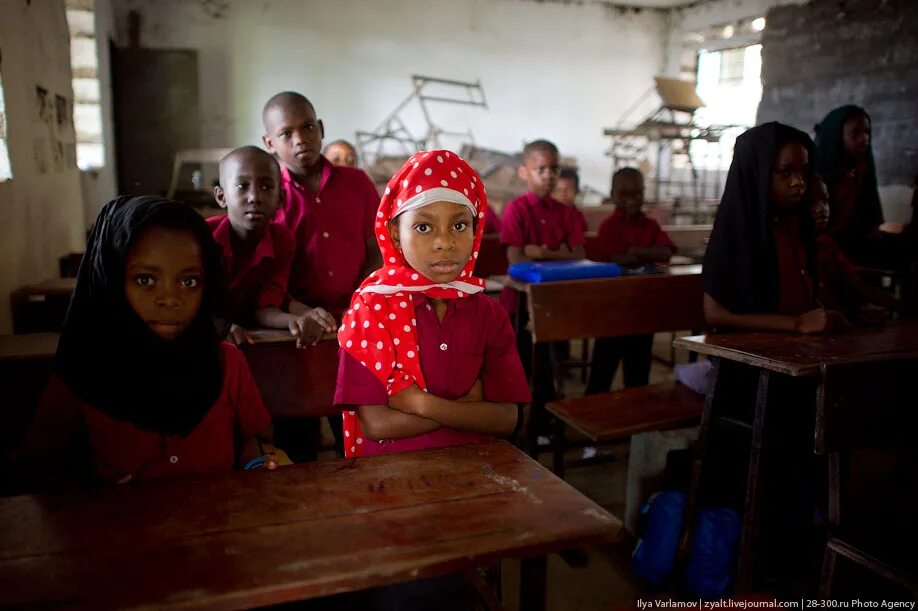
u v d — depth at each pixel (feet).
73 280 8.46
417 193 3.92
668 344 16.80
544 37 29.09
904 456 6.46
